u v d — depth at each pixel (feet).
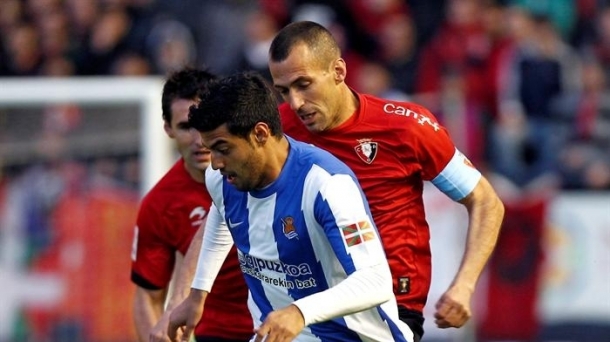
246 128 50.83
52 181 112.16
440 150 60.85
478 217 61.46
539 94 124.26
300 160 52.85
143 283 69.51
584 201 115.65
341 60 59.21
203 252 57.72
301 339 55.77
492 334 112.88
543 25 127.65
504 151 120.16
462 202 62.28
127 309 110.32
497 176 118.73
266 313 55.98
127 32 136.87
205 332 68.49
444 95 122.11
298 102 57.93
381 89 128.67
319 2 136.05
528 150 121.60
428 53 130.41
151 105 110.42
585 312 113.70
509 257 113.50
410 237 61.36
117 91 110.93
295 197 52.65
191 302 57.62
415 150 60.34
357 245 50.98
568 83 127.24
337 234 51.24
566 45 135.44
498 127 121.60
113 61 135.95
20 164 112.78
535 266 113.70
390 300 53.26
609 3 137.90
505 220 114.11
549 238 114.32
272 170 52.54
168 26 138.00
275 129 52.06
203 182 67.10
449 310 58.80
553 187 116.78
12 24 141.90
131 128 110.63
